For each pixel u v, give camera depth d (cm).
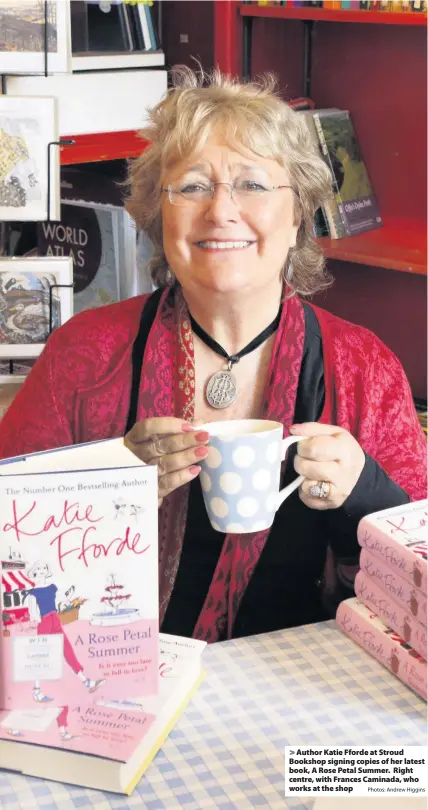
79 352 155
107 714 99
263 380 150
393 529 117
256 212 134
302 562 152
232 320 145
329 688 111
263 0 240
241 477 110
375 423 155
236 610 149
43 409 154
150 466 98
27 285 188
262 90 144
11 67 184
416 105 246
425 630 109
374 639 117
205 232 135
